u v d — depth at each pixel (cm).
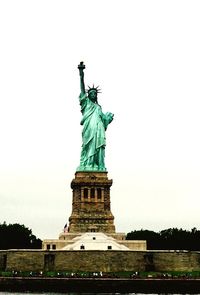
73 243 17212
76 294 12038
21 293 12112
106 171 19162
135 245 17575
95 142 19488
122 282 12419
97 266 15038
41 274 13525
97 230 18375
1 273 13862
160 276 13000
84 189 18888
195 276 13050
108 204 18812
